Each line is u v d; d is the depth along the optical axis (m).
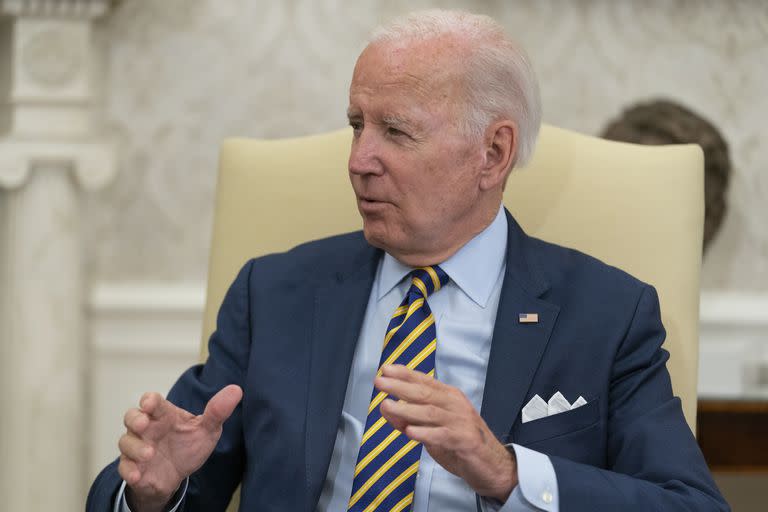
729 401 6.26
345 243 4.61
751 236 7.89
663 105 7.35
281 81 7.95
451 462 3.65
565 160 4.82
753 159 7.89
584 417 4.09
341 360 4.25
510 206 4.80
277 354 4.34
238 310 4.52
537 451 4.04
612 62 7.88
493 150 4.23
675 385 4.54
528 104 4.28
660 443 4.01
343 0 7.91
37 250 7.50
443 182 4.10
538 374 4.13
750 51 7.89
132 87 7.93
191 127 7.96
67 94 7.44
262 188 4.96
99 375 7.99
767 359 7.12
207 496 4.38
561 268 4.39
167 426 3.82
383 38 4.14
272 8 7.92
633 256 4.67
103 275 8.00
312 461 4.09
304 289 4.48
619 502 3.74
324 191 4.93
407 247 4.21
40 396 7.51
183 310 7.98
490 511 3.81
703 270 7.84
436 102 4.05
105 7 7.42
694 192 4.71
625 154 4.80
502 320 4.21
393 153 4.06
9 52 7.53
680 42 7.88
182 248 8.02
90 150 7.42
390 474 4.01
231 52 7.93
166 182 7.99
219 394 3.84
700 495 3.87
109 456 8.00
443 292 4.31
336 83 7.95
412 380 3.55
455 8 7.88
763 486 7.75
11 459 7.52
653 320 4.27
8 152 7.30
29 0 7.26
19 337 7.52
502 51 4.19
